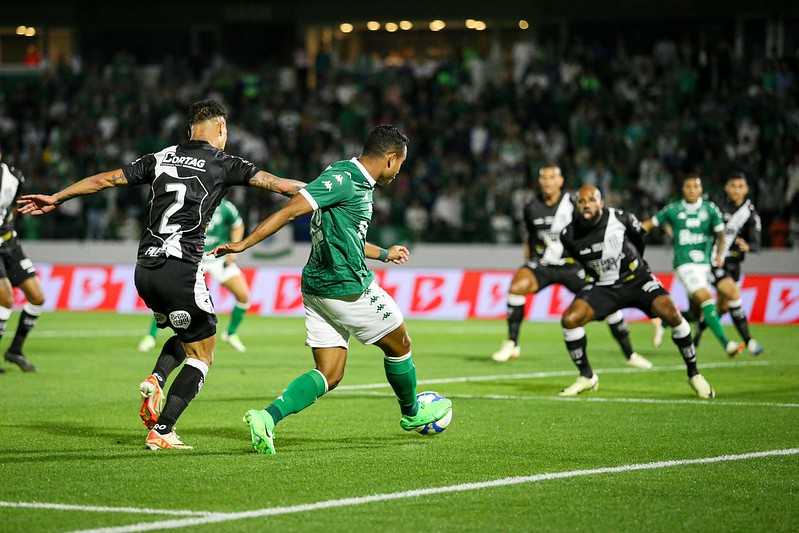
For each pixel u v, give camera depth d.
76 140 91.56
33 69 108.25
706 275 42.38
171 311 21.89
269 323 62.84
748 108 82.12
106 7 105.31
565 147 83.69
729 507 17.64
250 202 77.94
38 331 55.59
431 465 20.94
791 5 92.31
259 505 17.42
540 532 16.02
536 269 42.28
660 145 79.94
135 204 83.31
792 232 68.25
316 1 101.81
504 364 41.38
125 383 34.34
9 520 16.36
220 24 104.25
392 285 69.69
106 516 16.62
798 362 42.56
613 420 26.84
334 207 21.31
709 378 36.75
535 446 23.09
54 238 77.00
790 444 23.47
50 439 23.66
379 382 34.91
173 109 93.25
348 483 19.17
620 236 31.03
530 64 90.62
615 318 38.50
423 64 97.56
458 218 78.38
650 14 95.81
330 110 91.81
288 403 21.78
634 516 16.98
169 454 21.86
